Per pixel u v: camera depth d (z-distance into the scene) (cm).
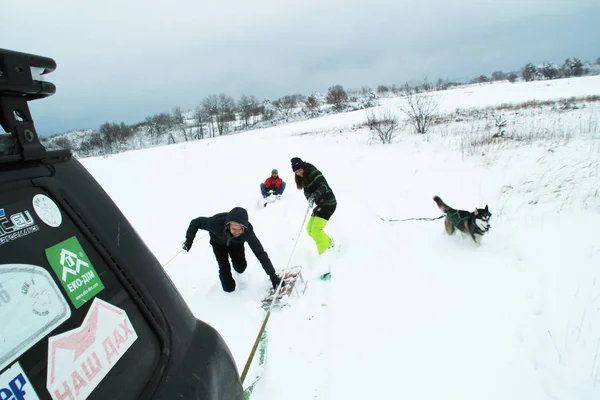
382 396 261
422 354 294
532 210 584
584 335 286
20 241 82
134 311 105
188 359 116
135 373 97
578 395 236
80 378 83
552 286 360
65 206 98
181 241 699
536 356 275
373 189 886
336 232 621
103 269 100
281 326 363
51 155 102
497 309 338
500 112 1977
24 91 91
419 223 612
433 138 1416
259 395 276
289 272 466
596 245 422
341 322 355
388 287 409
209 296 451
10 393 68
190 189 1156
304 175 522
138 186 1284
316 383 282
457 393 254
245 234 414
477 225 476
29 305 78
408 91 2117
